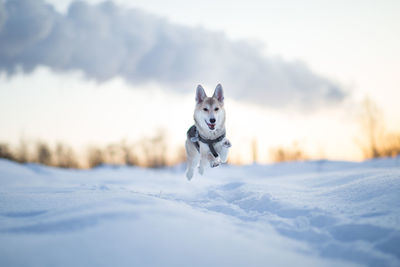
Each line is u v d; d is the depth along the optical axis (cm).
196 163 744
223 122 649
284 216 395
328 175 833
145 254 224
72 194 452
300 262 240
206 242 251
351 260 265
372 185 461
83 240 241
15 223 309
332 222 341
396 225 303
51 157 3656
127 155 3622
